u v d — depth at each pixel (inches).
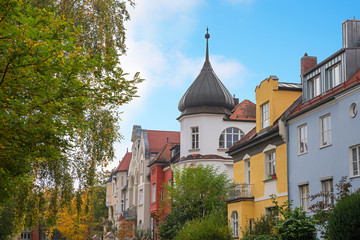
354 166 758.5
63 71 350.6
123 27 700.0
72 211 717.9
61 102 362.9
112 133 668.7
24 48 330.3
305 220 714.2
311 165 867.4
